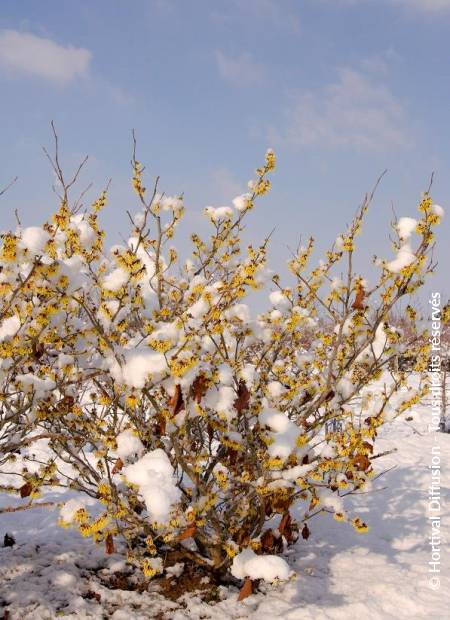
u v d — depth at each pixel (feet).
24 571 14.38
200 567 14.56
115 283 9.89
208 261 13.60
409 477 23.54
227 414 10.98
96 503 19.35
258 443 12.92
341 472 12.89
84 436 12.52
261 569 11.19
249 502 12.82
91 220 11.67
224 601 13.21
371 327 13.02
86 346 11.53
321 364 14.02
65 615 12.50
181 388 9.99
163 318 12.29
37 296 9.90
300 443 11.19
